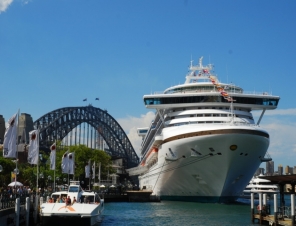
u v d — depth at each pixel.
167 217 62.56
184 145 74.00
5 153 41.75
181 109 81.81
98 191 116.06
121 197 113.62
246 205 83.50
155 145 88.19
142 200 104.75
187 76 93.75
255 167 78.19
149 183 108.62
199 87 83.88
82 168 147.00
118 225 53.38
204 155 73.44
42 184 119.06
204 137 70.94
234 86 84.94
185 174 79.56
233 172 74.75
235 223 54.72
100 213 52.72
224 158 72.06
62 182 136.75
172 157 77.69
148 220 59.16
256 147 72.25
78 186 53.81
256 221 57.25
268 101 80.62
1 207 38.47
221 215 64.31
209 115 78.50
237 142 70.00
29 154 52.25
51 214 44.72
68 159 77.88
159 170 86.81
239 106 79.75
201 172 76.75
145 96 81.56
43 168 123.38
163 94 81.00
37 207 51.72
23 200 49.47
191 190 83.12
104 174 165.00
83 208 46.16
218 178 75.88
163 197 94.12
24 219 47.31
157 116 93.06
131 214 68.69
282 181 47.47
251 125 73.88
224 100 79.31
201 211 70.31
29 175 121.12
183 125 77.25
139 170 133.00
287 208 54.31
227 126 69.94
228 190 79.31
